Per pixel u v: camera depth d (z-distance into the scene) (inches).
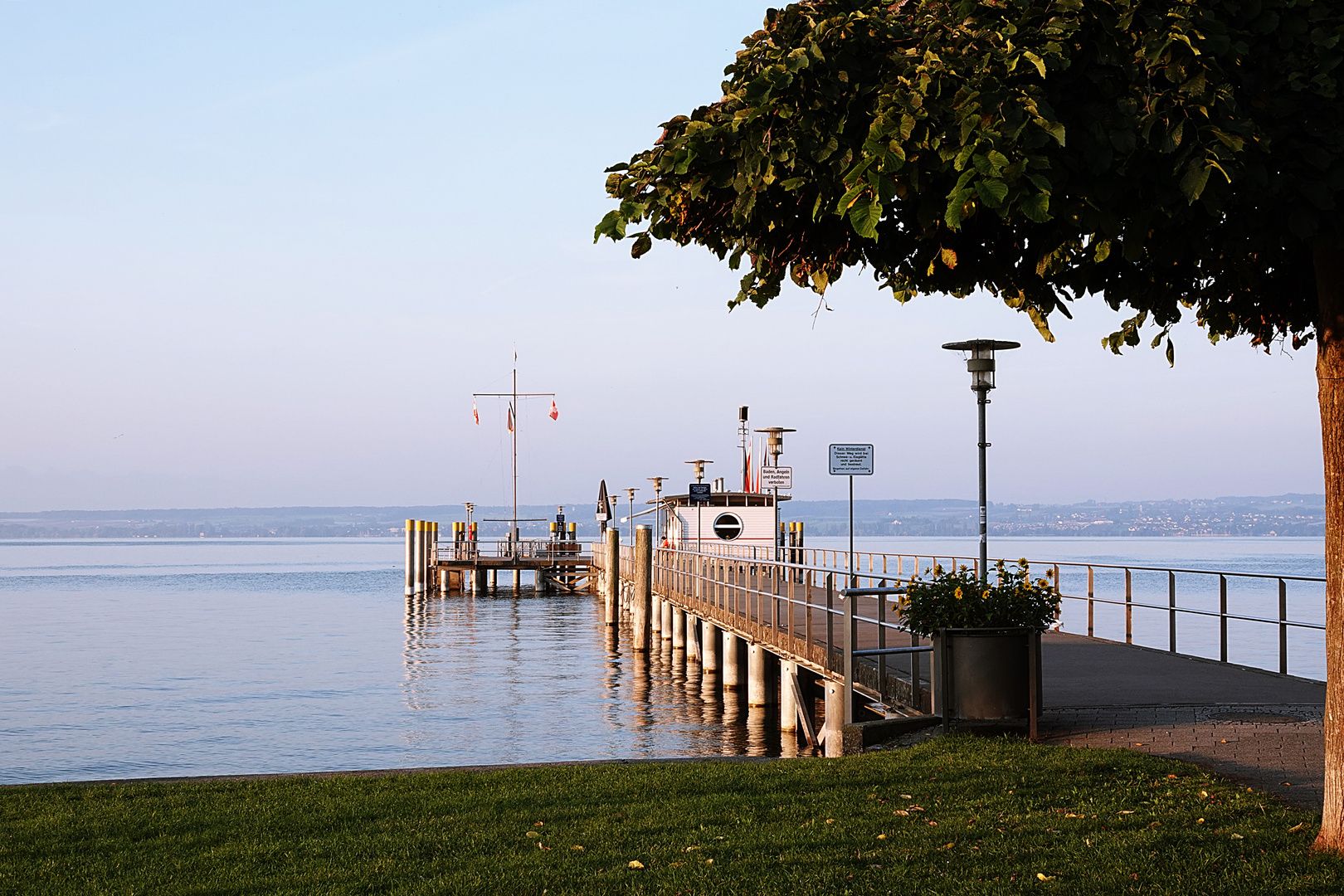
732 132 219.8
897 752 388.8
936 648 430.6
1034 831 284.4
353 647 1562.5
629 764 401.7
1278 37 215.0
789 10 231.5
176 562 6978.4
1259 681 547.5
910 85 207.3
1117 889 239.9
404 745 805.9
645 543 1396.4
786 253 249.1
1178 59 205.2
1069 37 211.2
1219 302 280.7
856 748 417.4
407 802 339.3
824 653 596.4
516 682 1112.2
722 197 236.5
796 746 703.7
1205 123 204.8
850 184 207.8
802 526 1889.8
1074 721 441.1
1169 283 268.1
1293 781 337.1
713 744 746.2
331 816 323.0
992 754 372.2
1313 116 215.6
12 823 321.7
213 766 770.2
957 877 251.4
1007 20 214.8
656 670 1190.3
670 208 238.2
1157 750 385.4
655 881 253.8
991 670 418.9
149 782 382.9
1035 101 200.5
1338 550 257.3
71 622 2122.3
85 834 309.3
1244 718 443.5
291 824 315.6
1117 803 308.2
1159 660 632.4
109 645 1654.8
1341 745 258.2
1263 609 2395.4
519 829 304.8
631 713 890.7
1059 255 254.2
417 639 1608.0
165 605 2667.3
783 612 896.9
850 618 490.6
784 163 219.9
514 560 2495.1
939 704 432.5
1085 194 209.8
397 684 1148.5
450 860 275.9
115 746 853.2
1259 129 209.8
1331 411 257.1
